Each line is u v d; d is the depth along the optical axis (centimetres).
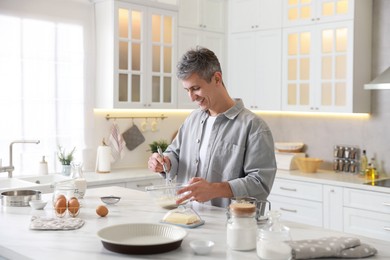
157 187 241
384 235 388
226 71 539
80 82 450
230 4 532
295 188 450
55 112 436
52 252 171
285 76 487
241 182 225
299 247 164
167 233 188
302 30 471
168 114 523
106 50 443
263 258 161
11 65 408
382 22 449
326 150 496
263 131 240
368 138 462
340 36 444
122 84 443
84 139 456
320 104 461
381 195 388
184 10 491
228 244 178
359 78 443
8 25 404
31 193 260
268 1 498
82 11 446
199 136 262
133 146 491
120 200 263
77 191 261
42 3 421
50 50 430
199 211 238
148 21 457
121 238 185
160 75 471
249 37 516
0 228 204
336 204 419
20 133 416
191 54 239
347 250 167
